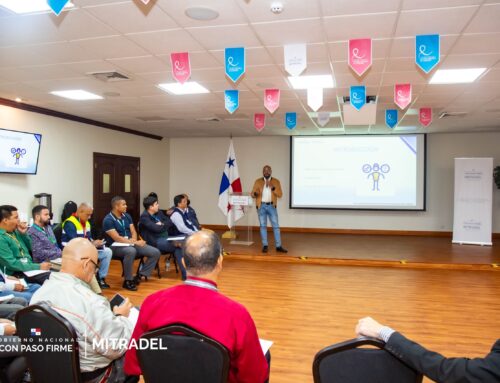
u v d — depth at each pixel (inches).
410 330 142.6
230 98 213.5
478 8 113.9
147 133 401.1
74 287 71.6
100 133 329.4
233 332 58.1
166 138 441.7
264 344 80.2
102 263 191.8
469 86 205.0
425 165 382.9
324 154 403.9
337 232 406.9
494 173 364.2
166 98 239.0
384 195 391.9
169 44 145.6
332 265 261.7
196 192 443.8
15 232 153.5
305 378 106.5
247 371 59.5
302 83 201.0
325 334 138.2
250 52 153.8
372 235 395.2
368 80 193.5
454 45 144.6
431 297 186.1
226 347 56.5
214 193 439.2
